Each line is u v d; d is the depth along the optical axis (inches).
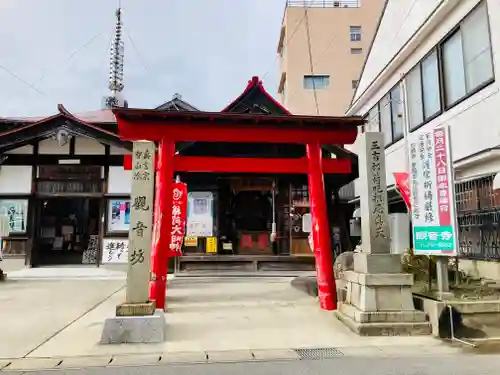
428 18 467.5
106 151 633.0
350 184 774.5
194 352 232.5
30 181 621.6
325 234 365.4
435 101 479.2
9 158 624.4
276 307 362.0
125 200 626.5
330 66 1389.0
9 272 589.9
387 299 280.8
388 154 620.1
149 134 363.9
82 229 694.5
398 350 237.0
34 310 348.8
